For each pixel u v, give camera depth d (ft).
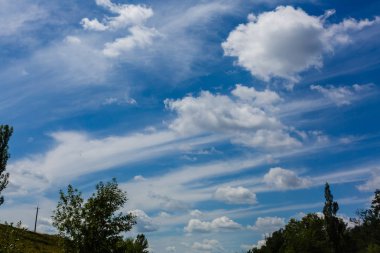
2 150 164.96
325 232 244.22
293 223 269.64
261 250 284.41
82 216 91.50
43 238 186.60
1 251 61.31
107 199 93.56
